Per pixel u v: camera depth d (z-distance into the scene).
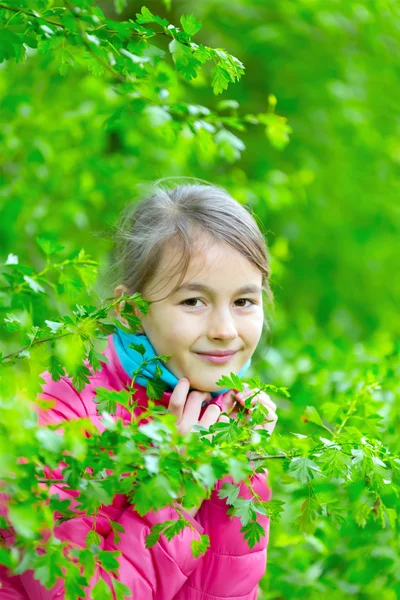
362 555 2.45
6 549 1.32
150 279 1.83
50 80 4.05
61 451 1.24
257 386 1.70
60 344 1.54
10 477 1.22
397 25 5.53
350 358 2.73
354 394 2.38
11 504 1.20
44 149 3.68
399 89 5.91
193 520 1.73
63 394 1.77
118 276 2.03
